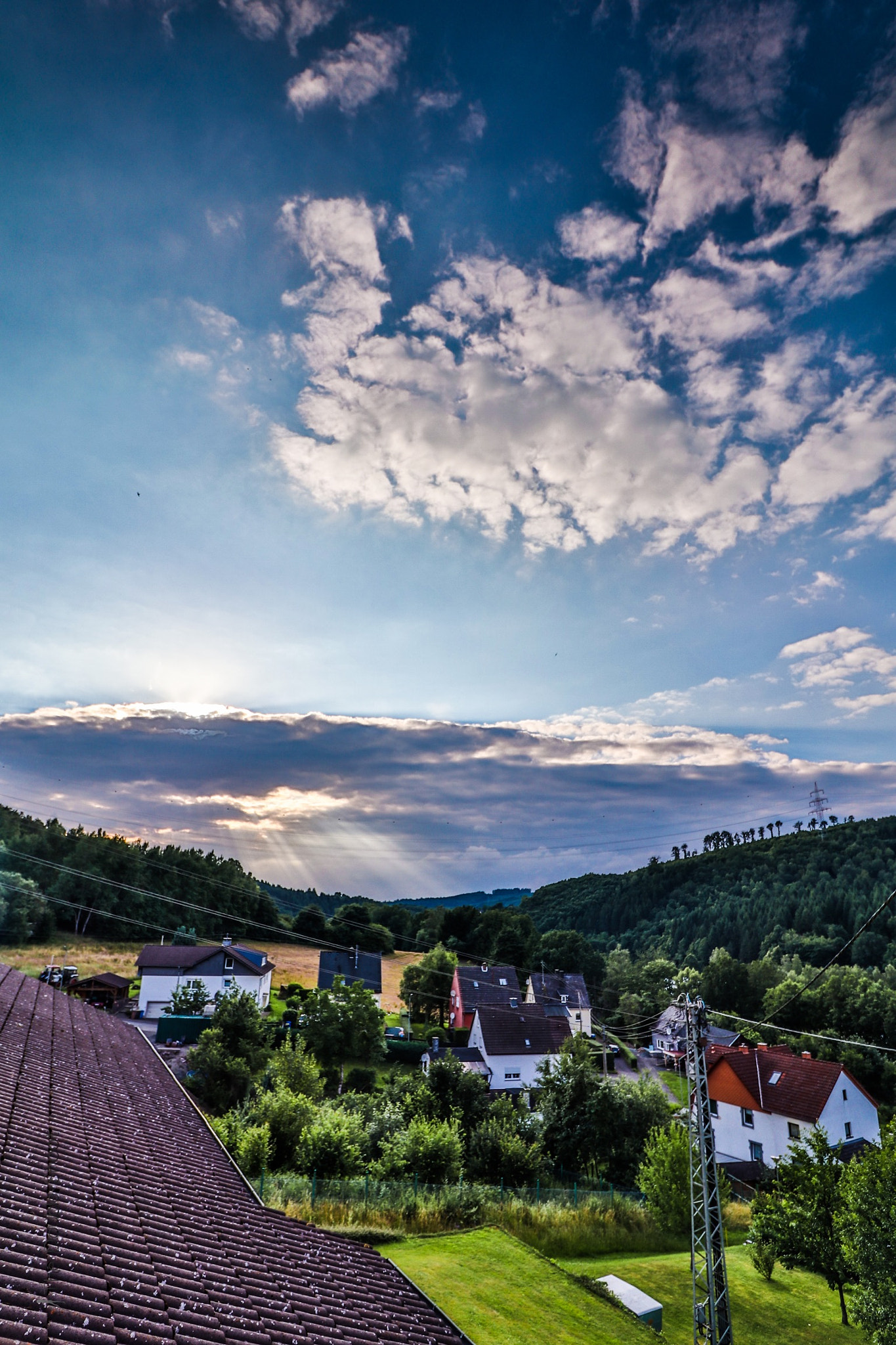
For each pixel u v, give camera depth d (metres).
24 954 78.06
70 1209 8.89
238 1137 27.30
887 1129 20.52
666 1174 29.48
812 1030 78.31
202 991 61.31
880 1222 18.31
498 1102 38.16
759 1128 45.94
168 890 110.44
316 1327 8.56
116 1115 14.20
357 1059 55.69
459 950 113.06
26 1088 13.05
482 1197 27.86
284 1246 10.94
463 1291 19.94
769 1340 21.66
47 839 107.12
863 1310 17.97
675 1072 71.25
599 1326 19.39
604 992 99.81
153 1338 6.72
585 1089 36.94
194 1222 10.43
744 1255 28.81
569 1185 34.00
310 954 105.88
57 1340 5.95
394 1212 25.33
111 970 76.25
